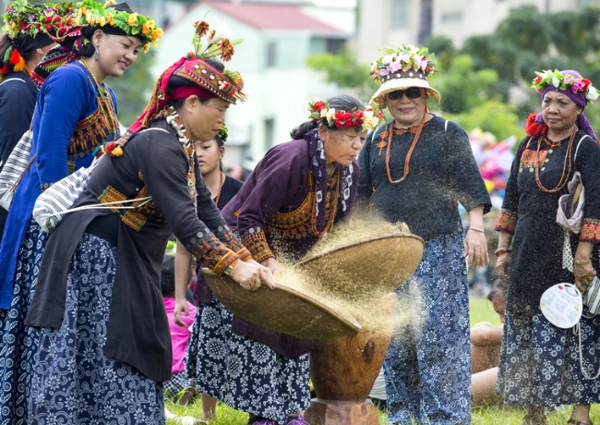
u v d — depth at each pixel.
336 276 8.00
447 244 9.91
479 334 12.02
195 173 7.74
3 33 9.51
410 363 10.30
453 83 36.88
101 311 7.36
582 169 10.01
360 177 10.33
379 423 9.33
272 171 8.38
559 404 10.14
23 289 8.25
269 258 8.30
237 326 8.49
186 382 11.01
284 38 59.72
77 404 7.33
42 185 8.11
